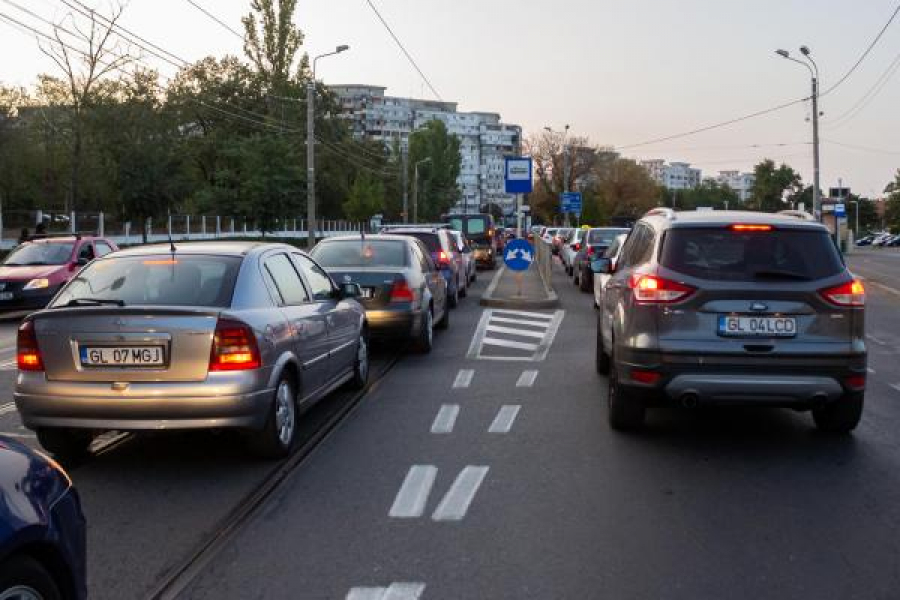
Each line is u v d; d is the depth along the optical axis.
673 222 6.82
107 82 37.88
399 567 4.36
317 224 76.38
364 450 6.75
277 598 4.01
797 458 6.48
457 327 15.27
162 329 5.89
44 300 17.00
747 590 4.07
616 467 6.23
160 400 5.84
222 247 7.01
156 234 44.53
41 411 5.96
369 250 12.09
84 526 3.40
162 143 36.97
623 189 103.81
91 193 47.06
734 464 6.31
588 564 4.39
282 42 62.16
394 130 167.25
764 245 6.60
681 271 6.55
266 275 6.88
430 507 5.33
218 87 70.38
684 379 6.42
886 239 102.69
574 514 5.18
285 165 43.41
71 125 38.53
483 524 5.01
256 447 6.34
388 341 13.14
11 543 2.81
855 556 4.51
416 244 13.26
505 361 11.33
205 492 5.70
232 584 4.18
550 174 104.50
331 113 80.12
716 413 8.09
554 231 51.47
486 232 36.44
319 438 7.15
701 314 6.45
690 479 5.92
